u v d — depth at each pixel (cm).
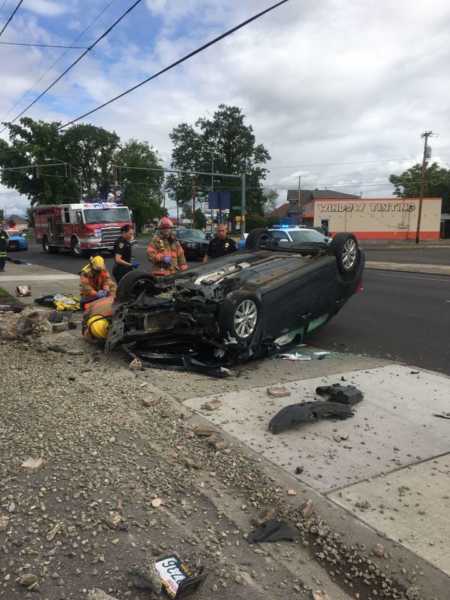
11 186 6812
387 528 285
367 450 376
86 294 857
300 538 281
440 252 3356
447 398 487
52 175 6819
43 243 3077
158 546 267
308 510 299
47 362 594
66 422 413
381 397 488
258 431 406
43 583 239
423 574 252
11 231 3250
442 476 339
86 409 443
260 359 632
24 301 1075
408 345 728
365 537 278
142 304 618
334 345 730
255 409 452
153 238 801
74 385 509
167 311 614
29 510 292
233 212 8031
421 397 488
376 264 2241
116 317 631
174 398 478
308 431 407
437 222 5897
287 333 661
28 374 543
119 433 396
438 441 392
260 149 8175
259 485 329
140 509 298
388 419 434
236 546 272
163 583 235
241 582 246
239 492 322
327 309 722
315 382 532
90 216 2550
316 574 254
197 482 331
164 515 294
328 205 6062
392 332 815
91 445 373
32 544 264
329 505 306
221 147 8131
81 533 274
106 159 7419
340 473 342
